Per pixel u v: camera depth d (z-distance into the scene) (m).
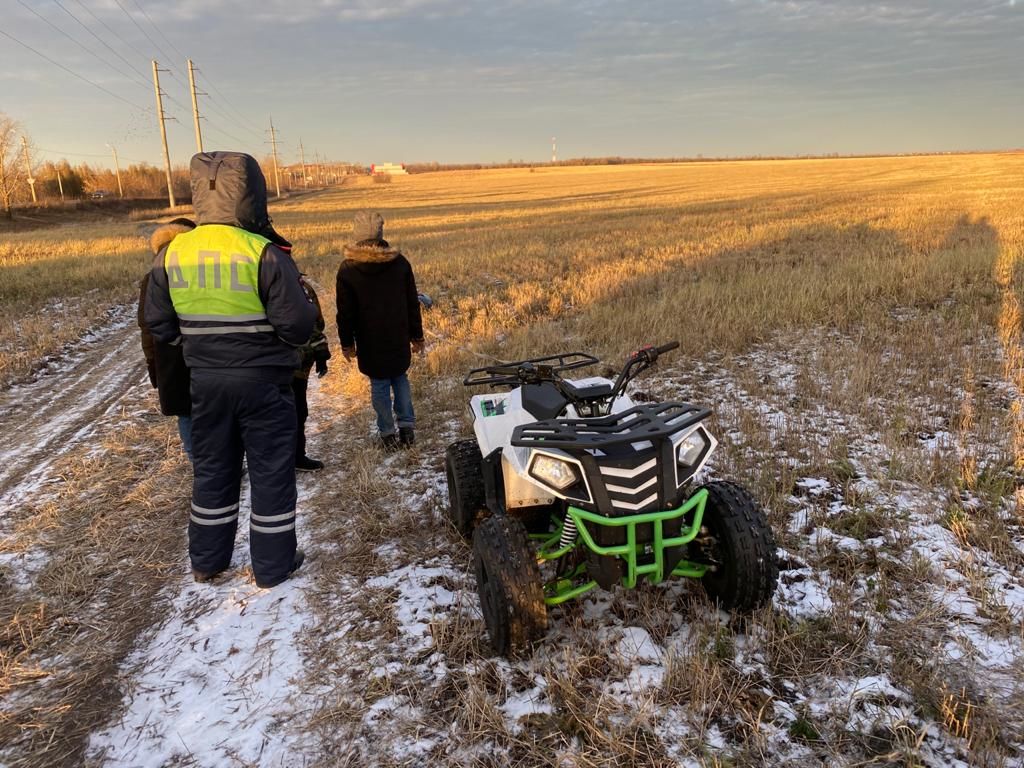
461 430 6.15
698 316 9.63
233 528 3.92
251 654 3.24
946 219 21.08
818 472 4.77
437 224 34.22
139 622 3.57
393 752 2.59
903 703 2.68
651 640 3.13
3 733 2.82
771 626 3.07
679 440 2.92
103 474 5.62
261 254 3.40
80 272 17.97
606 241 21.33
